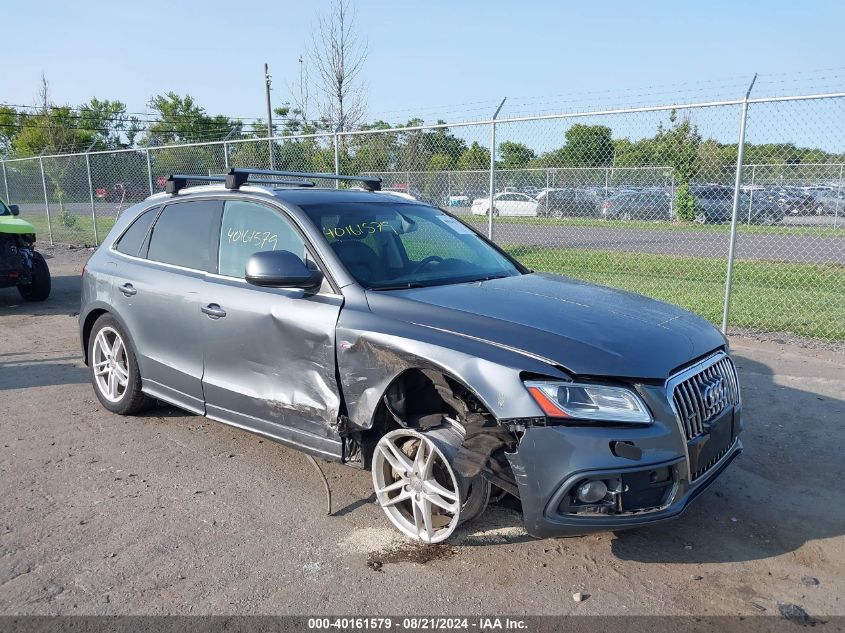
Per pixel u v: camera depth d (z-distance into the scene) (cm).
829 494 411
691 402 324
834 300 1020
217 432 504
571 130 1134
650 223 1305
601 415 298
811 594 313
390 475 374
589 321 344
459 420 339
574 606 302
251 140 1152
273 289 403
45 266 1030
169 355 470
